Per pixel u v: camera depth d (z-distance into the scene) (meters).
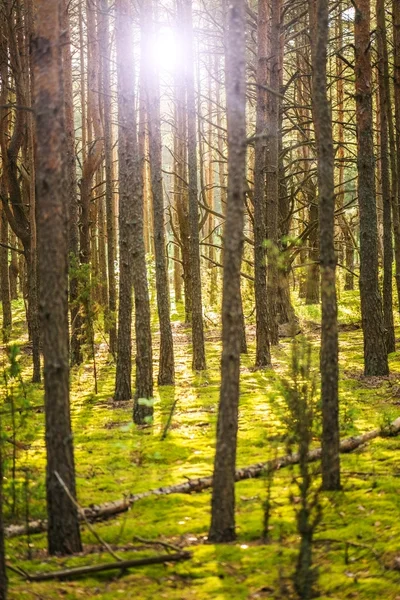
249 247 25.67
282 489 7.38
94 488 7.66
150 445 9.48
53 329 5.81
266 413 11.02
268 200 16.53
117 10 11.83
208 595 5.14
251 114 29.34
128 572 5.57
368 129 13.40
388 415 9.70
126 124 11.45
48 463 5.95
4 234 22.61
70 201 17.14
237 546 5.98
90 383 15.27
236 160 5.91
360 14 13.06
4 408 7.98
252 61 24.39
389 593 5.09
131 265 12.55
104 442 9.89
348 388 12.69
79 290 15.02
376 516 6.54
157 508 7.07
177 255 31.02
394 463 8.22
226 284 5.93
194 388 13.76
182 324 24.66
